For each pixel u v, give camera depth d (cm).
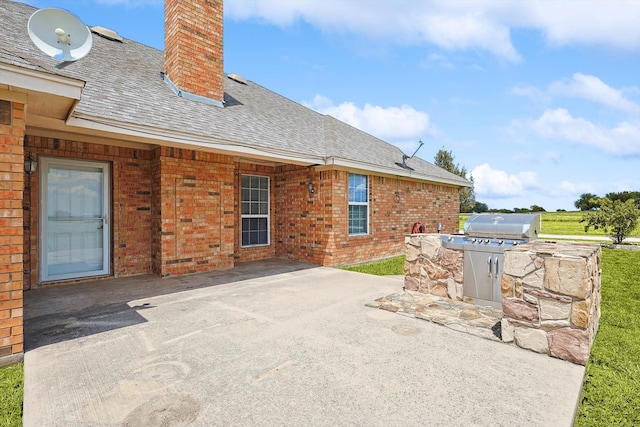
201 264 824
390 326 442
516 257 380
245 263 977
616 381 316
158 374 308
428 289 602
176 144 667
